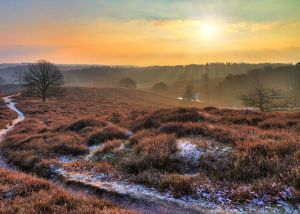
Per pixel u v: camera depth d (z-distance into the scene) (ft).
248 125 49.73
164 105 264.31
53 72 219.82
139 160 33.88
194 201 23.75
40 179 28.99
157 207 23.27
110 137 50.03
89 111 147.43
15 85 473.67
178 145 37.11
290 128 43.70
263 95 153.48
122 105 196.75
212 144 36.35
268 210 21.35
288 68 506.48
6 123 104.73
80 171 34.45
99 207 22.38
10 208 20.92
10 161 44.50
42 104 183.93
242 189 24.66
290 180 24.95
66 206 21.98
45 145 49.93
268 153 30.50
